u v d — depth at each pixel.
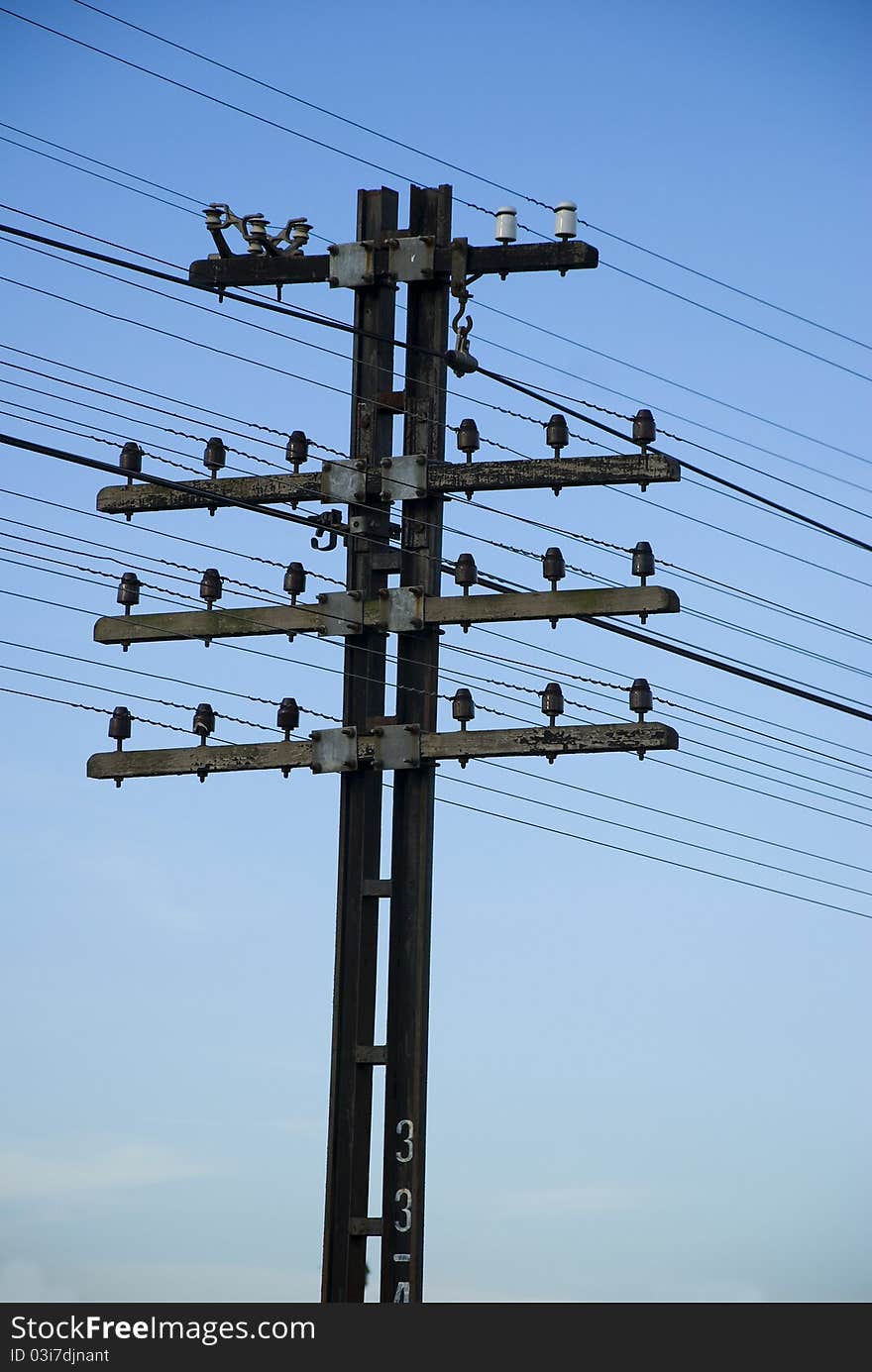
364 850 31.67
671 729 30.61
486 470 31.77
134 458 33.16
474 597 31.52
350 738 31.67
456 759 31.28
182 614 32.75
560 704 31.20
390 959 31.23
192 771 32.41
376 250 32.56
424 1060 30.98
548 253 31.97
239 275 33.25
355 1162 31.00
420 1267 30.59
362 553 32.34
